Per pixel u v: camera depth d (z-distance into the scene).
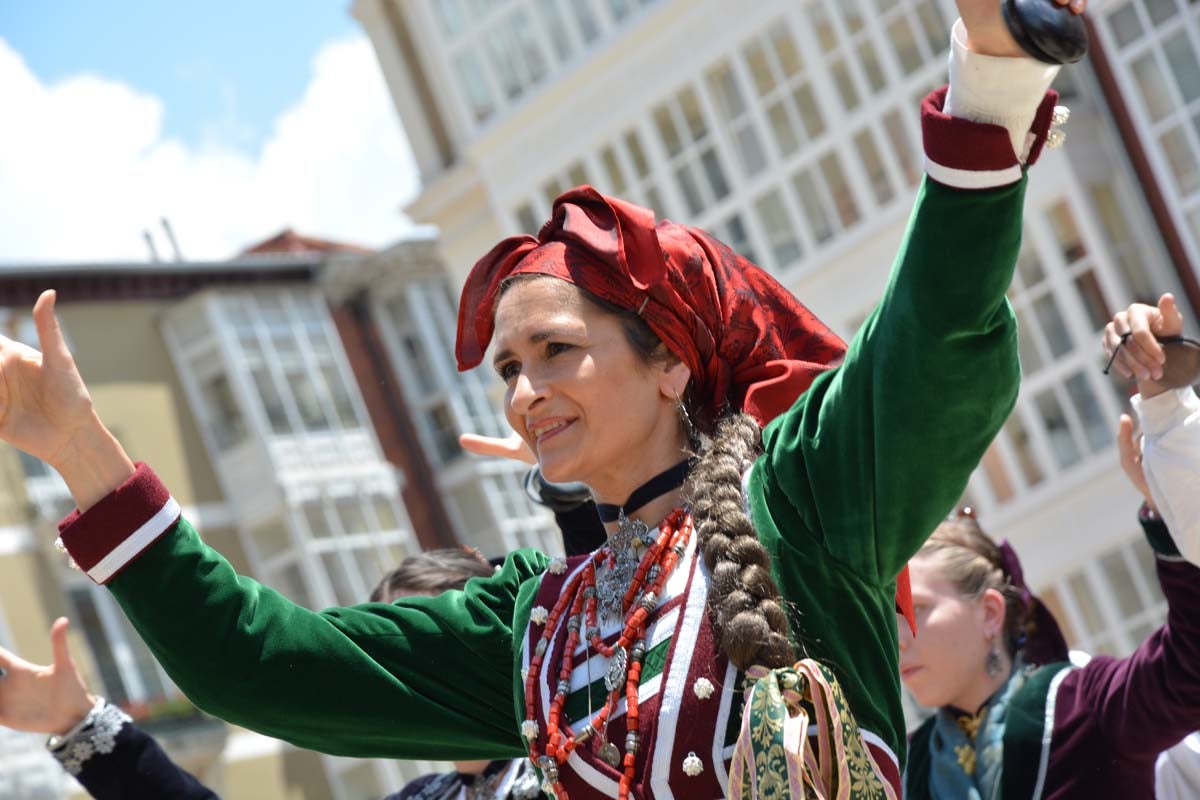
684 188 17.83
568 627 2.47
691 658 2.30
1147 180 15.40
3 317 26.31
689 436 2.52
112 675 24.56
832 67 16.83
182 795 3.90
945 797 3.99
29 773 22.08
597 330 2.45
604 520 2.56
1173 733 3.60
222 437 28.03
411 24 19.67
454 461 29.50
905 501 2.25
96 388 26.86
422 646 2.72
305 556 27.53
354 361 29.92
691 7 17.38
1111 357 3.44
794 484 2.34
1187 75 14.98
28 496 24.53
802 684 2.19
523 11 18.42
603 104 18.09
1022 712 3.86
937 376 2.16
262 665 2.61
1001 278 2.11
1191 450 3.40
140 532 2.56
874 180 16.69
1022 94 2.08
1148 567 15.61
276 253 31.64
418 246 29.44
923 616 4.00
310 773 25.91
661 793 2.26
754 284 2.66
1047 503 15.96
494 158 18.86
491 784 4.06
